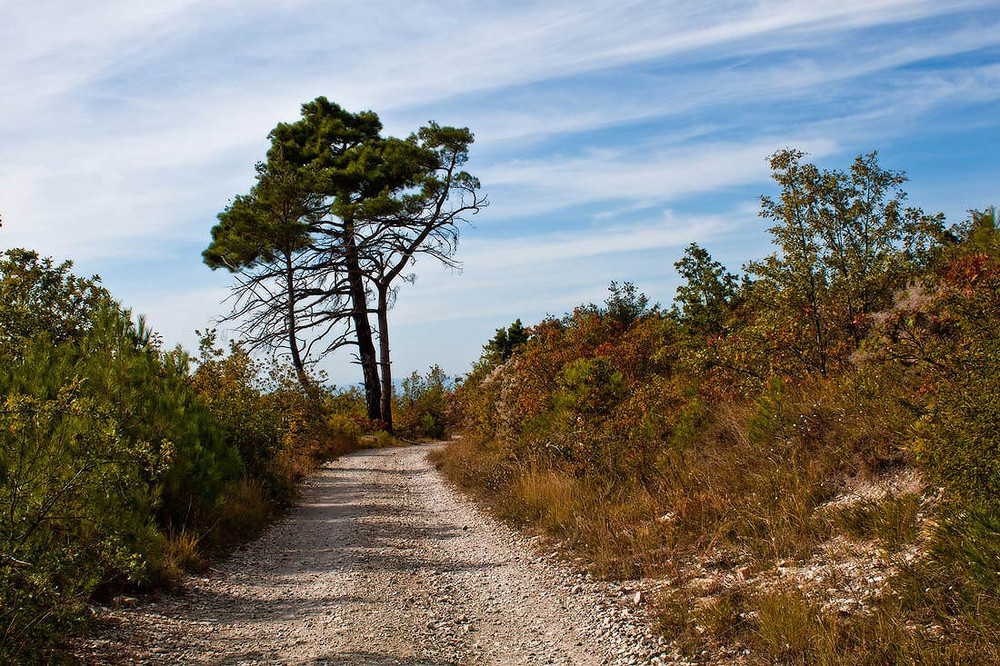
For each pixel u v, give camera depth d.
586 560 8.27
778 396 9.05
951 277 6.72
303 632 6.04
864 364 7.88
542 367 15.47
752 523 7.39
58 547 4.72
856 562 5.89
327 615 6.59
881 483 6.84
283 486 14.17
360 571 8.46
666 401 11.42
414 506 13.76
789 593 5.60
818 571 5.99
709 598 6.21
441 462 20.80
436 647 5.75
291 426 17.92
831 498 7.22
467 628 6.31
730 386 10.65
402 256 39.09
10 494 4.67
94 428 5.36
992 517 4.57
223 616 6.53
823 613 5.14
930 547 5.07
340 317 38.72
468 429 22.83
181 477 9.49
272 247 34.50
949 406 4.89
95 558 4.98
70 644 5.20
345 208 35.00
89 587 4.97
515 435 15.41
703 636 5.49
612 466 10.96
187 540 8.67
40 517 4.70
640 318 17.89
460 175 39.28
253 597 7.30
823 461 7.67
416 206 37.16
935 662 4.16
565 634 6.03
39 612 4.64
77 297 11.06
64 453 5.28
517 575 8.13
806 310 9.66
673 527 8.17
